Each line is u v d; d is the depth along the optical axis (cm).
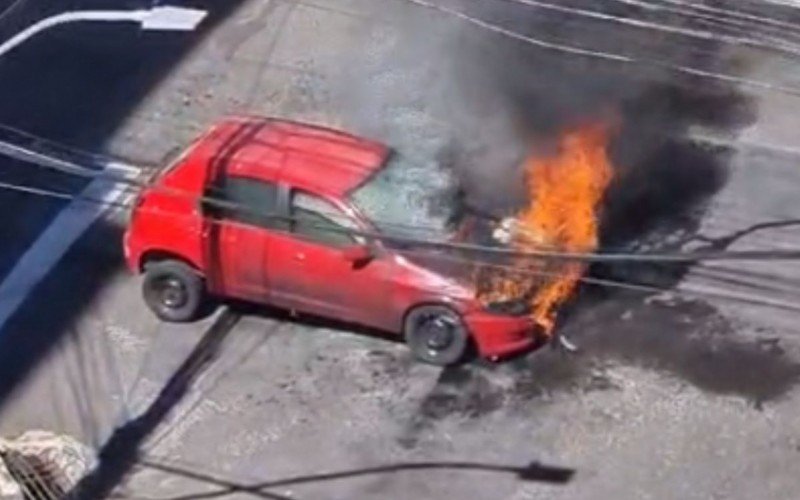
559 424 3406
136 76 4609
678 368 3544
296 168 3559
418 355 3559
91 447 3375
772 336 3622
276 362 3588
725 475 3291
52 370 3591
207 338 3656
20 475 3278
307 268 3541
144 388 3531
